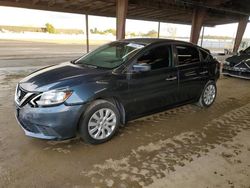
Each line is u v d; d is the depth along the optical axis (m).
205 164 2.63
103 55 3.66
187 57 4.09
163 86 3.64
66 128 2.71
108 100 3.10
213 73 4.66
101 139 3.02
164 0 11.46
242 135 3.45
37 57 13.64
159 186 2.21
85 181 2.26
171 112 4.41
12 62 11.09
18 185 2.17
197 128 3.67
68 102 2.67
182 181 2.30
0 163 2.50
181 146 3.05
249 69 7.39
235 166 2.61
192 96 4.34
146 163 2.61
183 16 16.20
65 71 3.12
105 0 10.47
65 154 2.75
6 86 6.10
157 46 3.58
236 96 5.80
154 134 3.39
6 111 4.15
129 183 2.25
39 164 2.52
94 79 2.89
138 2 10.63
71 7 12.75
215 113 4.42
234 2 13.88
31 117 2.65
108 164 2.57
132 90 3.24
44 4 11.78
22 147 2.87
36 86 2.72
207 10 13.82
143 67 3.15
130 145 3.03
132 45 3.58
